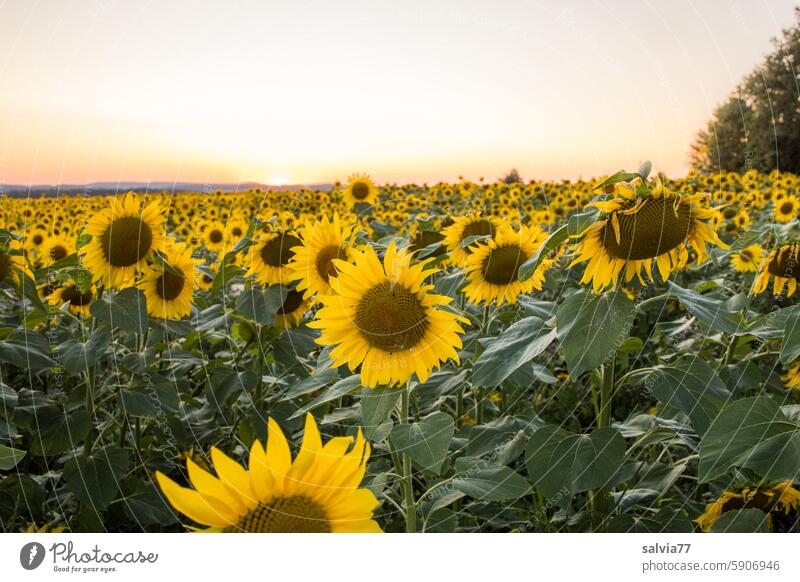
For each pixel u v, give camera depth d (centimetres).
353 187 590
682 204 189
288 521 97
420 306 177
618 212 189
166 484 94
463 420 298
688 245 201
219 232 720
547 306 236
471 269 307
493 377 190
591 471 194
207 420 317
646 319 492
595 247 198
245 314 296
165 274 305
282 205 878
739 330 216
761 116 1716
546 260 302
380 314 174
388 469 239
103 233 284
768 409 185
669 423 250
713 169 1622
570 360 180
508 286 304
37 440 268
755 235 291
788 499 241
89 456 269
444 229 357
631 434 250
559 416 370
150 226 291
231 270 312
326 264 258
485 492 170
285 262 304
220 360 328
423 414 283
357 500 99
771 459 175
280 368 355
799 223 282
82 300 367
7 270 257
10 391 247
